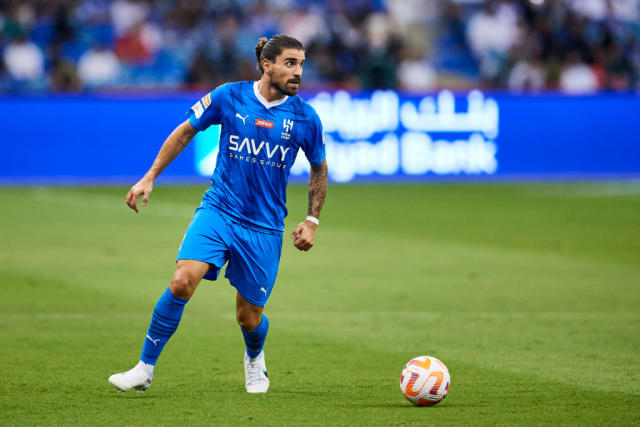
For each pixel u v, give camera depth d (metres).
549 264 43.84
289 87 20.75
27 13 91.19
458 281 39.38
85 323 30.33
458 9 101.44
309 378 23.12
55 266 42.19
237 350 26.61
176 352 26.27
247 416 19.12
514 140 84.88
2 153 78.25
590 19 100.25
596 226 57.41
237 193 20.91
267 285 21.20
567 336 28.95
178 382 22.53
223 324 30.67
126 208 64.69
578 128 85.62
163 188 76.06
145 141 80.25
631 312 33.03
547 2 99.69
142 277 39.62
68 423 18.45
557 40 97.50
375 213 63.28
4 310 32.50
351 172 82.19
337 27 94.31
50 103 78.81
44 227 55.47
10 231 53.62
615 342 28.02
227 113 20.92
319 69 93.00
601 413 19.58
